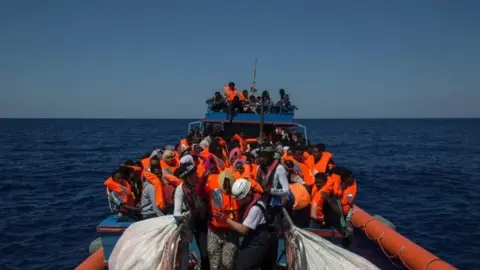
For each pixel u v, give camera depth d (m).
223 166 7.60
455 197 21.62
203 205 5.73
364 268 5.67
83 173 30.16
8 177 28.03
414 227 15.71
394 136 94.06
